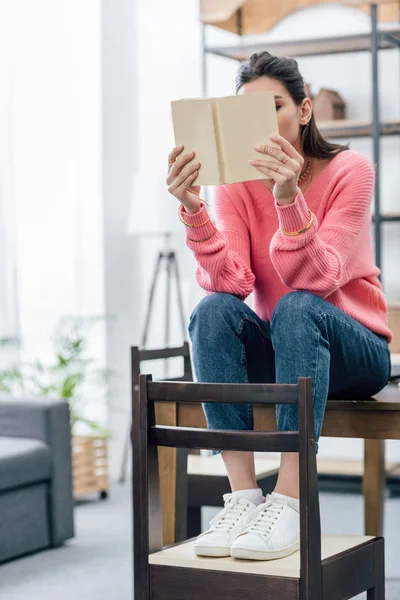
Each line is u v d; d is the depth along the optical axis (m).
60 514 3.88
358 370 2.18
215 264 2.23
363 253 2.31
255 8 5.24
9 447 3.74
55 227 5.47
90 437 4.86
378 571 2.06
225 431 1.86
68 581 3.33
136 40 5.66
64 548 3.85
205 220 2.23
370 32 4.69
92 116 5.39
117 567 3.52
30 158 5.48
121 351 5.57
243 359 2.15
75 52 5.41
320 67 5.21
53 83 5.45
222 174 2.02
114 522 4.33
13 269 5.44
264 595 1.82
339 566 1.90
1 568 3.54
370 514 3.18
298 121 2.26
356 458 5.23
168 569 1.92
